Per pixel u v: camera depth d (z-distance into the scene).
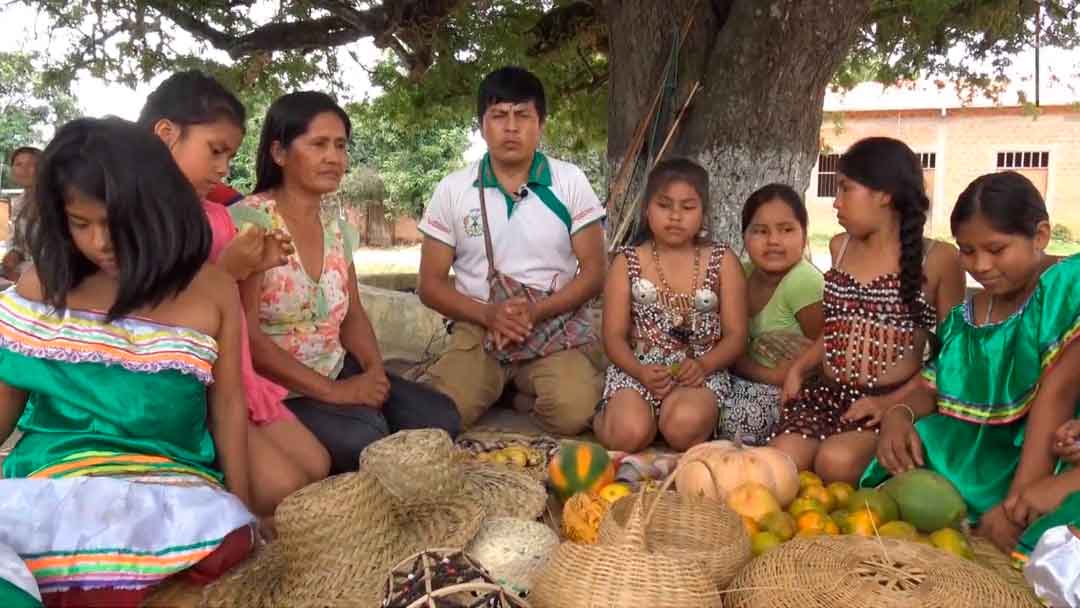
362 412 3.57
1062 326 2.99
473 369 4.39
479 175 4.41
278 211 3.53
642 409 3.92
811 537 2.57
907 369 3.66
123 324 2.52
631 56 6.61
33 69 9.72
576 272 4.56
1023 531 2.90
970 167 22.55
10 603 2.02
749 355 4.27
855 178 3.57
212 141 3.03
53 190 2.35
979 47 9.20
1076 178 21.73
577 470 3.27
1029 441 3.02
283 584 2.46
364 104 11.66
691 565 2.27
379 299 7.02
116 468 2.50
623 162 6.58
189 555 2.40
